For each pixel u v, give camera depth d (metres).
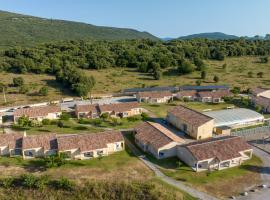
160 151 71.75
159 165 68.69
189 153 68.00
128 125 93.94
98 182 59.88
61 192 58.00
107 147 73.44
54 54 195.38
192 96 122.31
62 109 110.12
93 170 65.31
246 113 98.62
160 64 182.38
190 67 169.12
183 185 60.53
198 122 83.69
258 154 75.12
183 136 85.62
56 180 60.38
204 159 65.81
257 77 161.62
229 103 118.75
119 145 75.81
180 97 122.88
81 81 136.00
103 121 97.00
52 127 91.12
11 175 62.56
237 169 67.62
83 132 87.38
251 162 71.00
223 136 80.75
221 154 68.00
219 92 123.06
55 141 73.75
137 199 56.34
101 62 184.00
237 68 184.88
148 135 77.44
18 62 170.75
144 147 75.69
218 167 67.12
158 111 108.50
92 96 130.25
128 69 186.12
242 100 118.88
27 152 71.56
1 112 103.75
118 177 62.56
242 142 73.31
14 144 72.50
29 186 58.84
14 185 59.66
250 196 57.31
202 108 111.75
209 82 152.62
